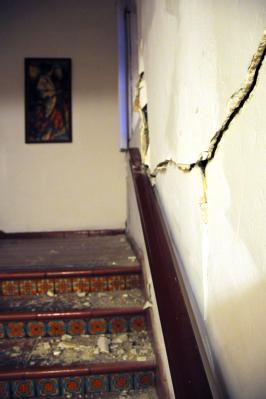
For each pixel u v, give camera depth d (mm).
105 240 2926
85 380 1299
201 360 728
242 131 524
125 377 1312
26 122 3307
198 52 719
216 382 686
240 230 543
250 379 526
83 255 2289
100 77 3367
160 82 1195
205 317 747
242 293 544
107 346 1431
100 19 3357
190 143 808
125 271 1847
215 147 647
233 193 567
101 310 1550
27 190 3334
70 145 3355
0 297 1801
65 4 3334
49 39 3324
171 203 1107
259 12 452
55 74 3330
